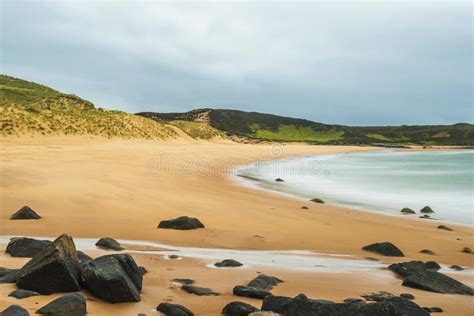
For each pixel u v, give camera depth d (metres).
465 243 14.72
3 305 6.00
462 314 7.36
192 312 6.50
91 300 6.55
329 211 20.44
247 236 13.53
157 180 26.83
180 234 13.25
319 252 12.20
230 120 187.62
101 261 7.17
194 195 22.12
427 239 15.12
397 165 62.84
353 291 8.36
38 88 94.81
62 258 6.74
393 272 10.00
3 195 17.55
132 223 14.45
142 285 7.70
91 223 14.09
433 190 32.16
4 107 61.69
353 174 45.22
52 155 36.66
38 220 14.02
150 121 87.69
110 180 24.28
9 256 9.05
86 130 66.69
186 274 8.76
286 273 9.47
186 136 93.06
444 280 9.06
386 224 17.84
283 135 186.88
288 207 20.69
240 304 6.55
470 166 61.19
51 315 5.74
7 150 40.31
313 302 6.37
